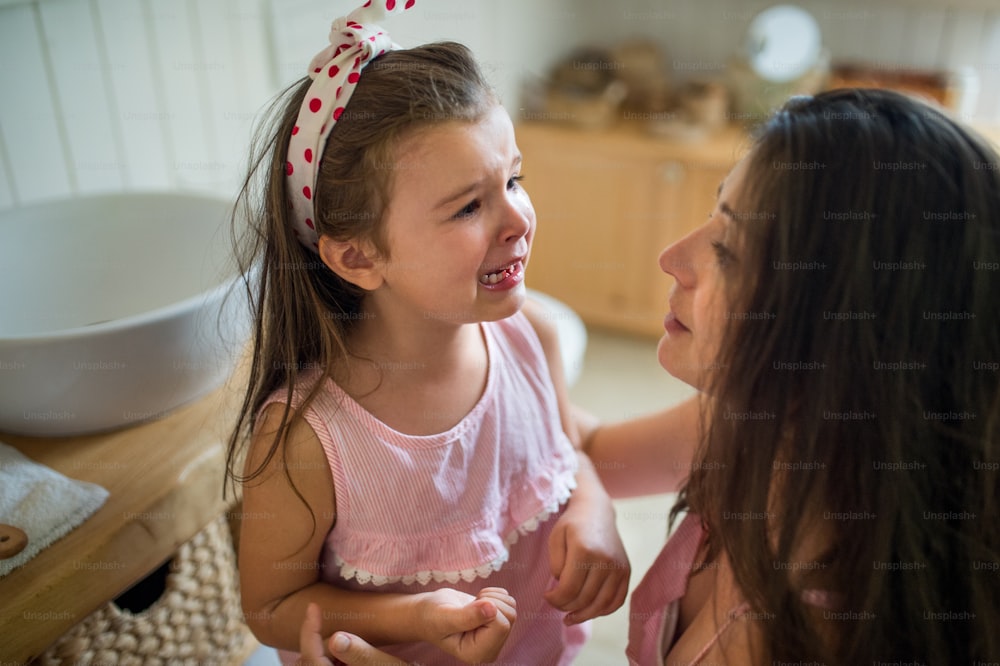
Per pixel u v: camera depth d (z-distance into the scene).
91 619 0.79
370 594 0.72
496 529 0.77
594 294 2.65
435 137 0.61
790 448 0.62
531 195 2.56
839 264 0.56
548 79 2.59
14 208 1.03
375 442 0.72
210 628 0.94
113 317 1.10
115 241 1.10
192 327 0.87
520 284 0.68
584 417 1.00
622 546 0.80
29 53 1.08
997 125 2.22
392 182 0.62
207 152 1.40
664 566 0.80
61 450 0.87
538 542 0.83
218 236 1.04
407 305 0.69
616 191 2.45
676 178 2.36
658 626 0.77
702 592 0.76
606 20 2.74
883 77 2.27
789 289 0.58
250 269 0.77
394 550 0.73
